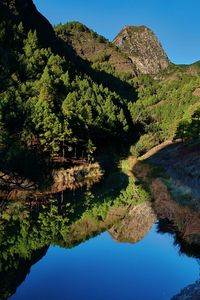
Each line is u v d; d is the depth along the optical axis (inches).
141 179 2893.7
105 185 2628.0
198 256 1032.8
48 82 4008.4
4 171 2037.4
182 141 3836.1
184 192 1951.3
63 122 3132.4
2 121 1989.4
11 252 1104.2
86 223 1518.2
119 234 1338.6
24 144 2326.5
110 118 4685.0
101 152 4202.8
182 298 738.8
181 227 1327.5
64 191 2305.6
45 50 5570.9
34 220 1521.9
